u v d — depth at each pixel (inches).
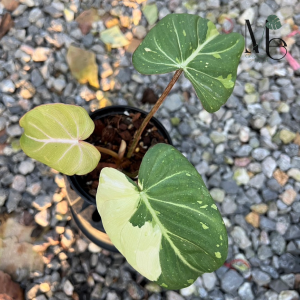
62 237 18.7
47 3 23.1
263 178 20.4
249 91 22.4
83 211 16.5
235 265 18.7
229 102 21.8
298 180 20.5
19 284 17.7
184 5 24.0
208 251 9.8
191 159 20.6
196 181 10.1
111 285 17.9
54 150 10.9
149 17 23.6
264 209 19.9
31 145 10.6
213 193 20.0
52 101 21.4
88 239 18.5
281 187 20.3
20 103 20.8
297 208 20.0
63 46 22.5
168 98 21.6
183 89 22.0
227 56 11.6
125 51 22.9
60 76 21.8
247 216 19.9
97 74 22.0
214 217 9.8
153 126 16.4
